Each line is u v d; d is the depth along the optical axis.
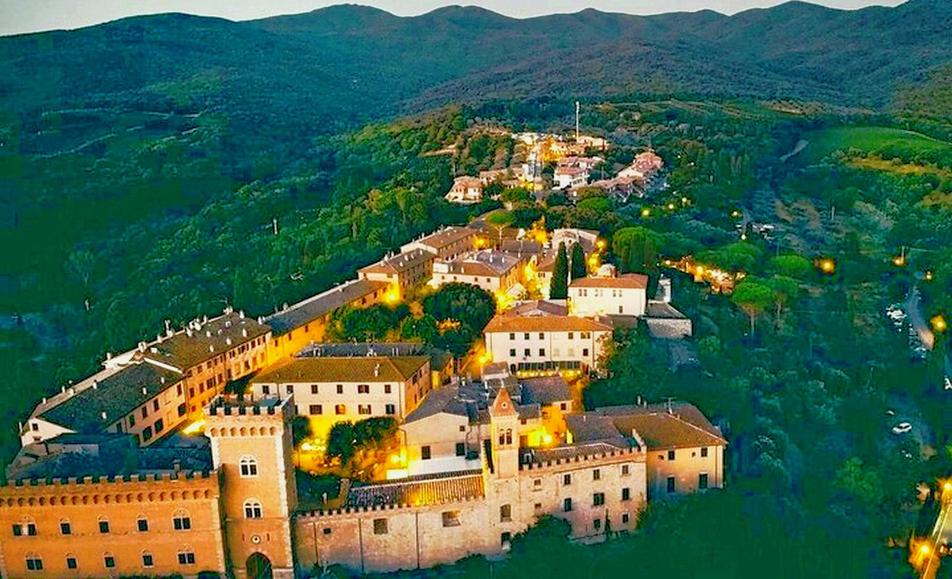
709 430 120.94
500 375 141.00
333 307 178.50
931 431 166.75
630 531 113.25
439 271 189.12
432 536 107.19
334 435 130.25
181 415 142.50
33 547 100.31
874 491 136.88
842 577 116.50
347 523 105.69
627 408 129.50
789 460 140.62
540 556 104.25
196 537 101.44
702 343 163.62
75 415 122.19
